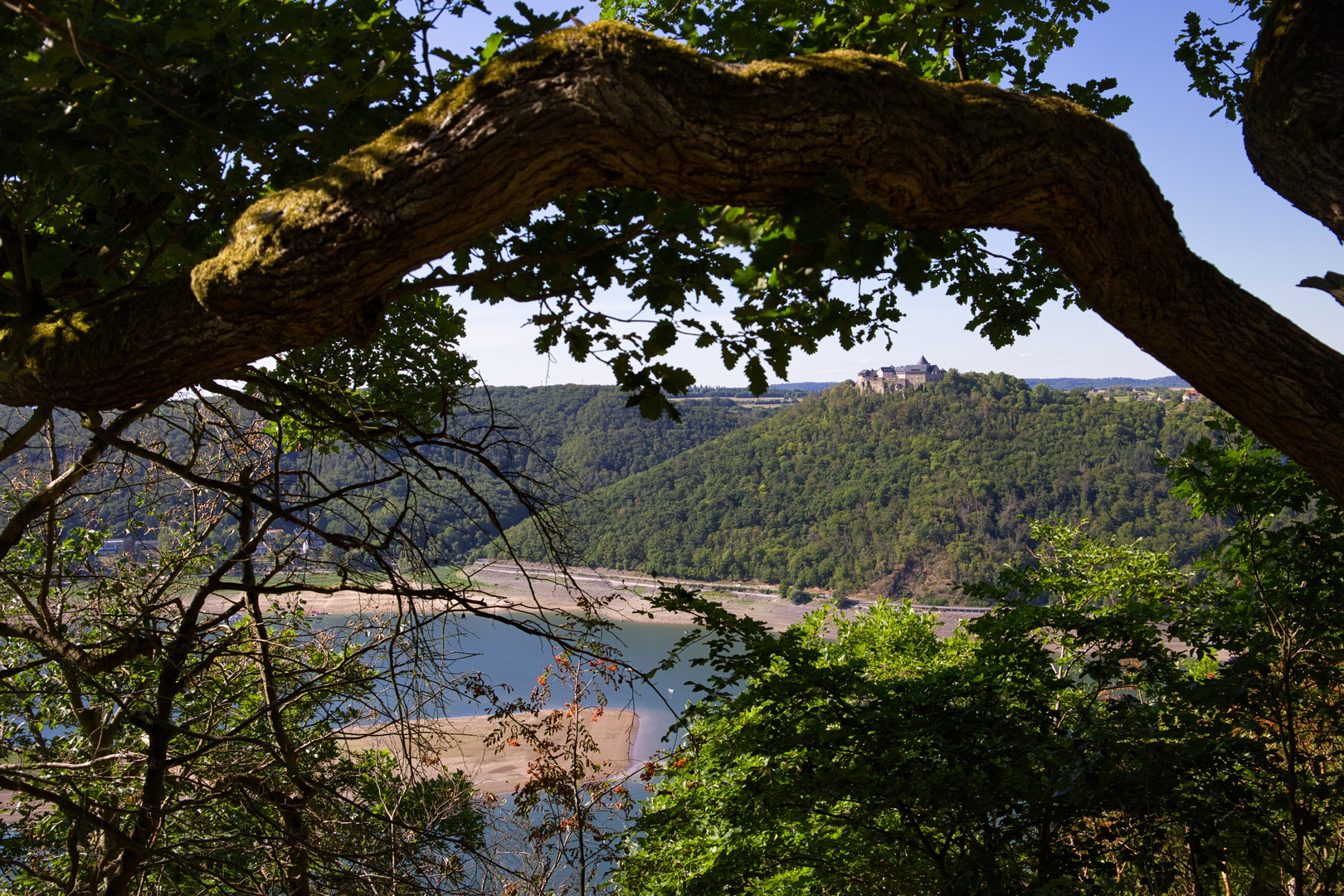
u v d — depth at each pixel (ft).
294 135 6.08
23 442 7.56
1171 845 13.47
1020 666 14.20
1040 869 12.76
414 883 10.33
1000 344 13.39
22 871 12.56
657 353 6.59
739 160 3.98
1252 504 12.60
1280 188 7.43
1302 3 7.22
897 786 12.47
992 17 10.28
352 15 6.80
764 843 15.38
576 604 10.24
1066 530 23.82
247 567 12.03
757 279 5.07
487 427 10.02
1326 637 12.09
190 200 6.89
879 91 4.12
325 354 12.45
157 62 4.96
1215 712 12.53
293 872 11.58
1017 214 4.97
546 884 16.88
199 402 11.39
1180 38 13.30
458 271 6.79
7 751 10.38
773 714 14.44
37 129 4.96
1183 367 6.07
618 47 3.72
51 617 11.34
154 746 10.49
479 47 6.43
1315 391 5.68
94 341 4.93
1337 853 14.02
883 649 24.79
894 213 4.75
